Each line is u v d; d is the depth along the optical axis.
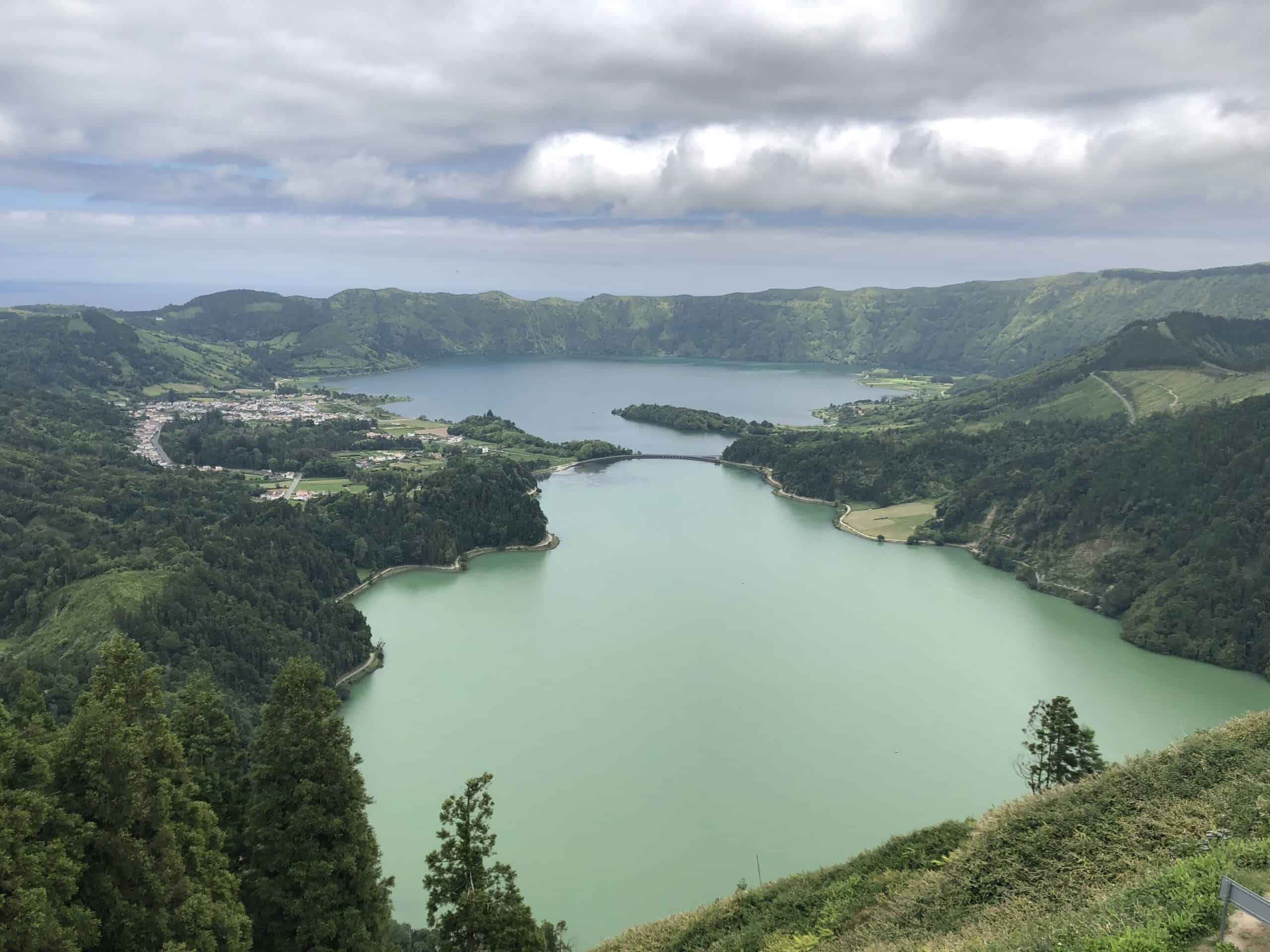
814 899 61.88
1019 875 51.28
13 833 41.75
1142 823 51.06
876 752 121.25
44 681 119.06
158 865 48.50
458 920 55.62
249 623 150.88
